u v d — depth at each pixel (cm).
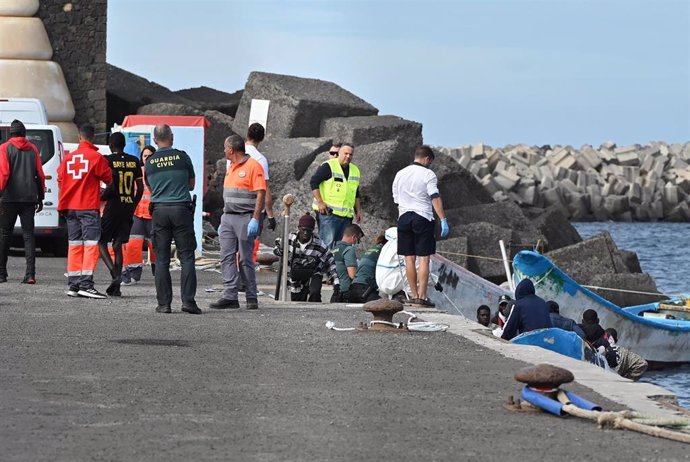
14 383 2186
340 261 4109
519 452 1742
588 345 3412
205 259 5653
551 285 5084
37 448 1691
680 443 1836
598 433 1883
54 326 3005
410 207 3819
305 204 7231
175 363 2459
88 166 3716
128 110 9500
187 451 1697
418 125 8362
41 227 5747
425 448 1753
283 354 2628
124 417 1916
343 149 4634
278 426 1877
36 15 8769
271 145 7775
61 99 8694
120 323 3102
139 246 4388
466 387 2267
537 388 2042
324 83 8794
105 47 8975
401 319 3331
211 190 7881
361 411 2012
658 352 5328
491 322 5038
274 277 5050
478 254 7031
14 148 4222
